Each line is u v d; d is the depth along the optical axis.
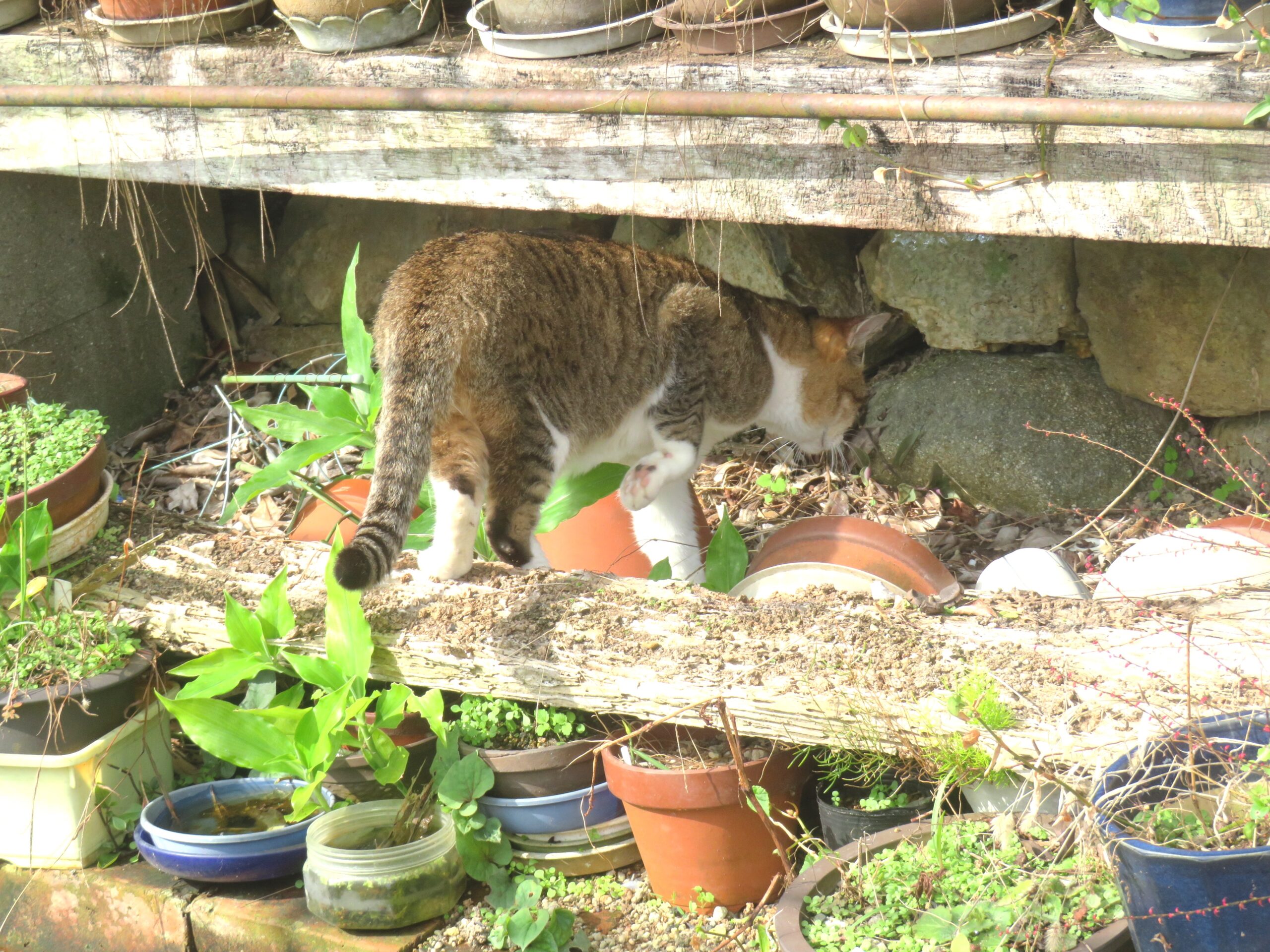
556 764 3.79
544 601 3.85
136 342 4.72
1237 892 3.43
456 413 3.95
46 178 4.55
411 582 3.90
